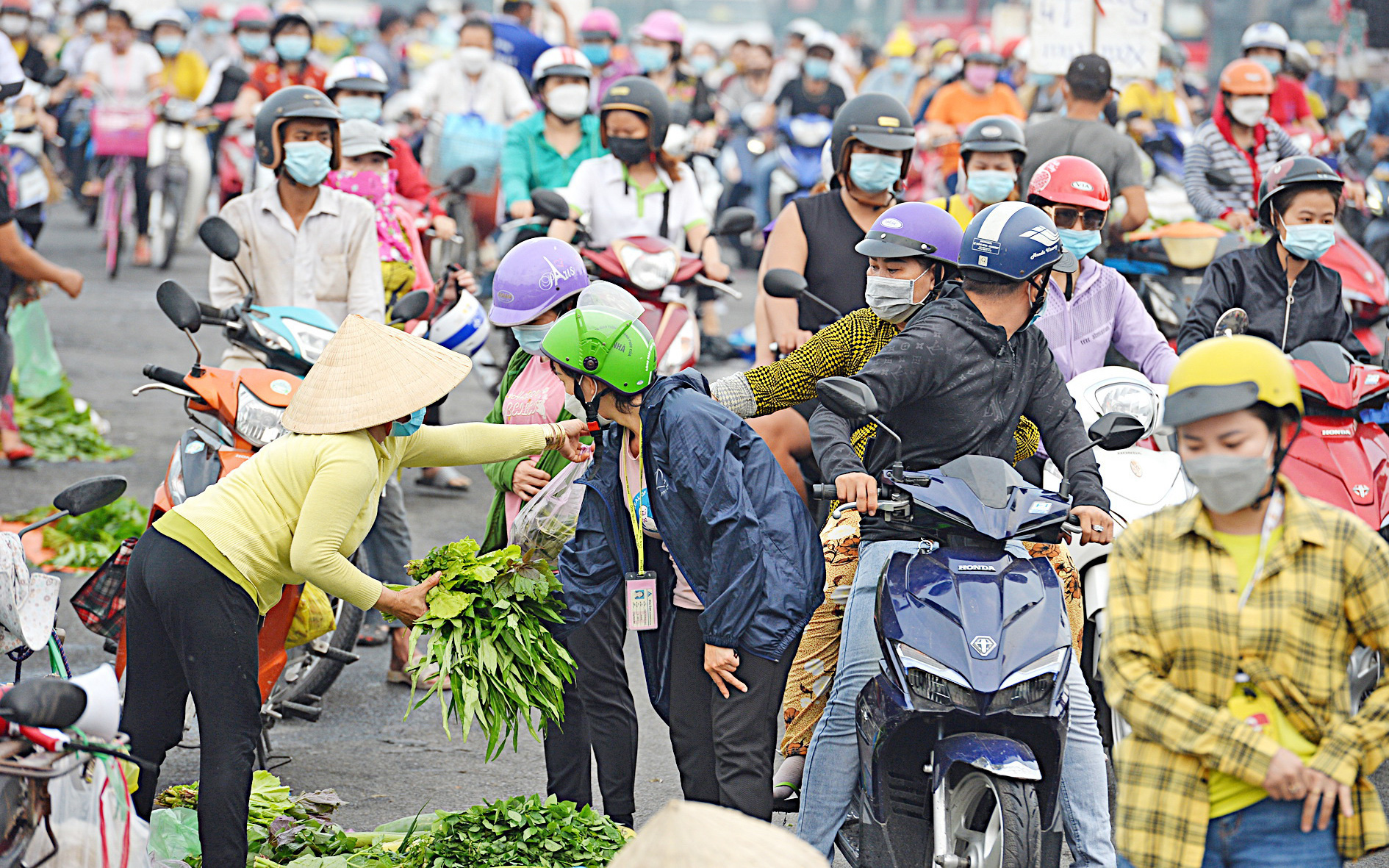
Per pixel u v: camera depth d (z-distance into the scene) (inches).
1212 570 301.4
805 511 408.5
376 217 673.6
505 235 942.4
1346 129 1598.2
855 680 408.2
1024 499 387.9
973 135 687.7
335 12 3501.5
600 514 426.0
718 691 408.5
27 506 813.2
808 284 614.9
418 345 405.7
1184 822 300.2
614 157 760.3
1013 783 364.5
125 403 1080.8
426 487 927.7
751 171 1808.6
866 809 399.5
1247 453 293.0
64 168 2384.4
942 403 409.4
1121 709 304.0
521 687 411.8
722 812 230.4
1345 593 297.0
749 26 4325.8
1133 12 1037.8
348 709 594.9
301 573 389.1
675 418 402.6
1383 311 830.5
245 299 534.0
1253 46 1147.9
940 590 381.1
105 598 480.4
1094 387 512.4
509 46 1408.7
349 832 464.8
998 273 404.5
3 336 878.4
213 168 1835.6
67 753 314.2
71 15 2554.1
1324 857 296.7
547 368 471.2
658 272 703.7
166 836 425.1
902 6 3720.5
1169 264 829.2
